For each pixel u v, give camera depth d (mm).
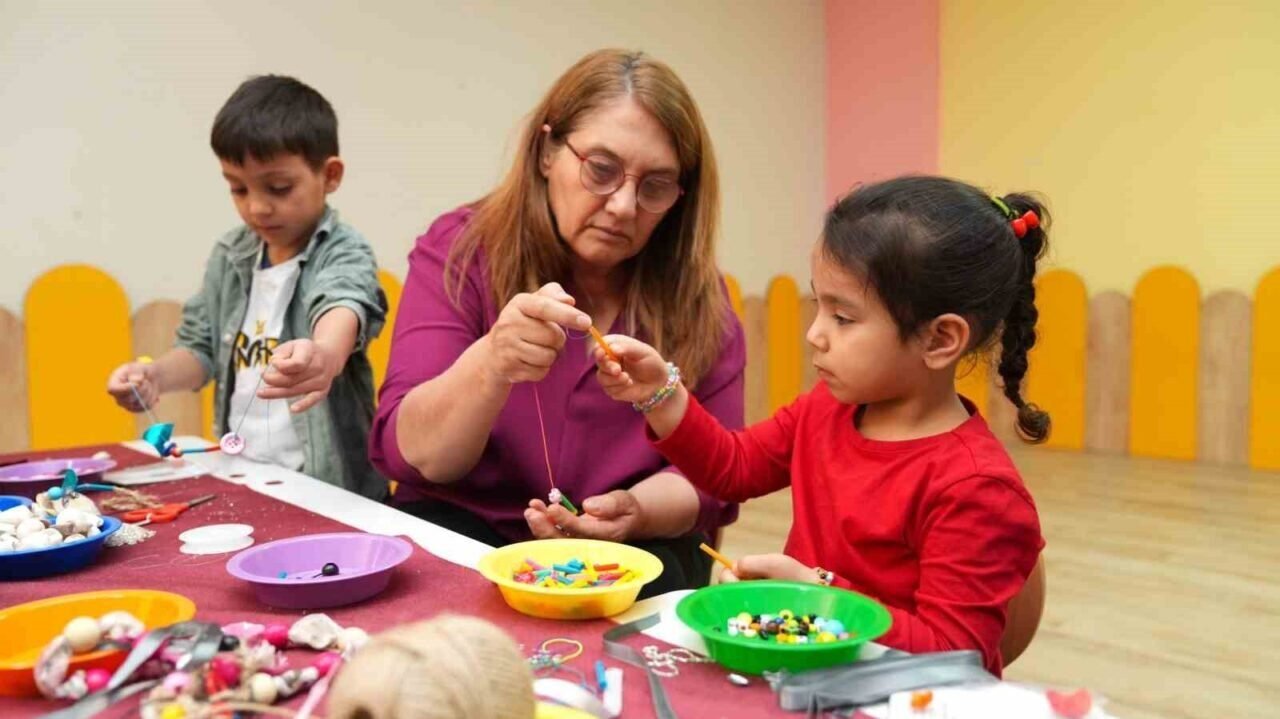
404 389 1300
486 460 1338
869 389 971
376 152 2607
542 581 846
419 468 1255
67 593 875
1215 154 3137
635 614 824
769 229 3803
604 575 867
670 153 1229
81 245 2186
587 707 626
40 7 2082
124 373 1607
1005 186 3594
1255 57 3031
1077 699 600
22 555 901
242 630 720
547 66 2975
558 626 797
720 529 1508
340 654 690
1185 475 3078
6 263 2098
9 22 2049
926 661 675
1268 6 2992
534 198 1312
